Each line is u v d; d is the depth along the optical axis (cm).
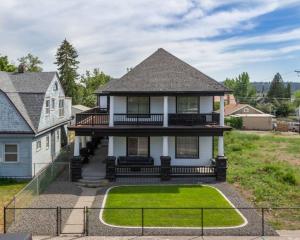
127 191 2386
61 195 2280
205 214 1889
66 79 8788
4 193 2362
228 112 8431
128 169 2725
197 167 2714
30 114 2909
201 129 2784
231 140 5047
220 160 2688
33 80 3328
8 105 2717
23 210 1945
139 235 1619
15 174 2748
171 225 1730
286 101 12900
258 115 7775
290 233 1655
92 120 2877
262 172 2950
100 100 4047
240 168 3130
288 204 2098
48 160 3294
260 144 4938
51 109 3356
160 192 2358
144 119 2967
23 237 1234
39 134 2869
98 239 1577
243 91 17362
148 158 2909
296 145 4869
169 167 2700
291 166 3272
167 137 2812
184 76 2956
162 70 3016
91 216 1859
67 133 4162
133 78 2925
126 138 2978
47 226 1717
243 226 1719
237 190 2419
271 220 1825
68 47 8819
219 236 1611
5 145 2739
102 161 3297
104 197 2236
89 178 2625
